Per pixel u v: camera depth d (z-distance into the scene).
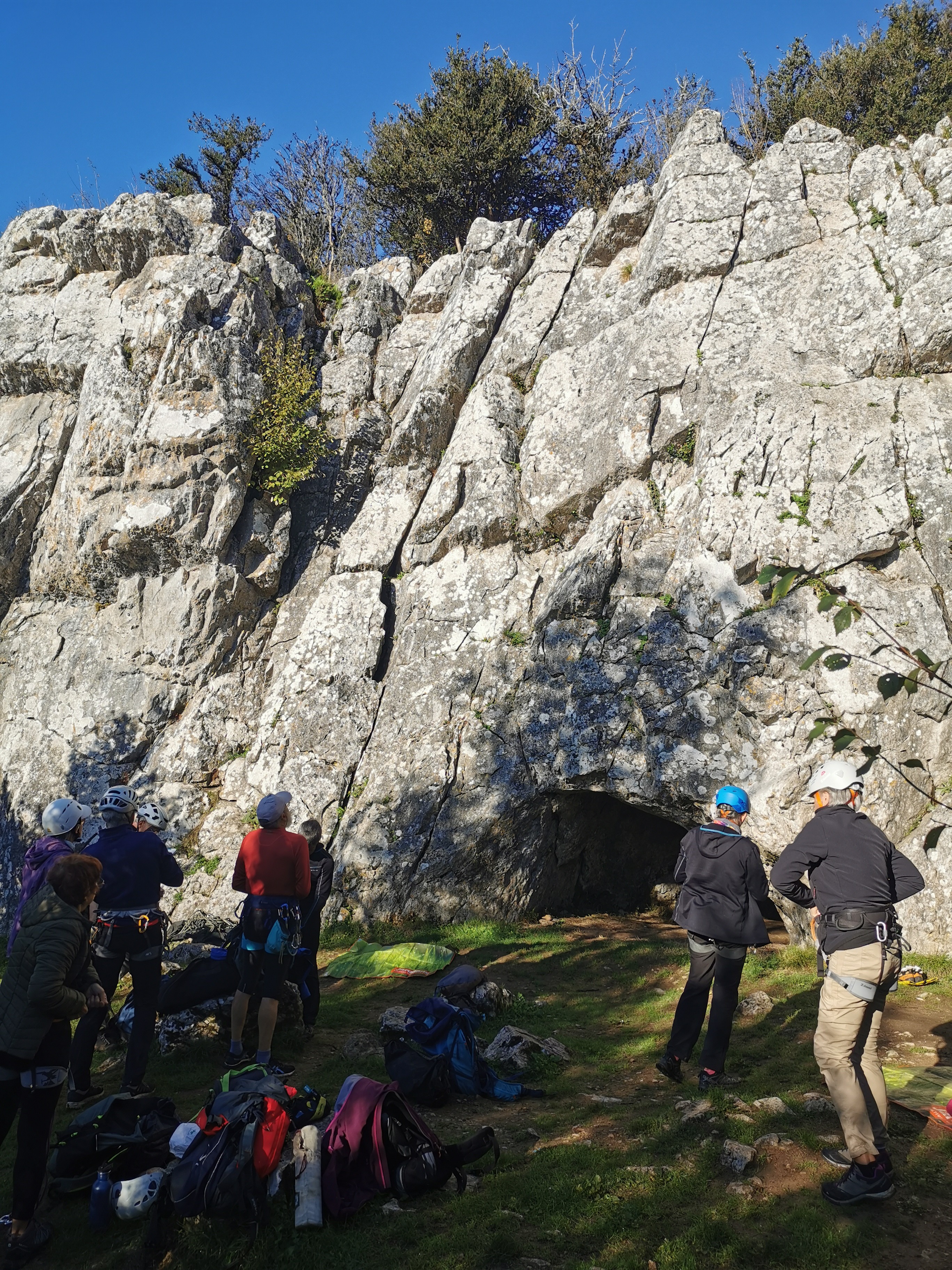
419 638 12.45
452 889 10.81
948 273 10.26
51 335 14.98
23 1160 3.98
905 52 25.02
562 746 10.43
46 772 13.27
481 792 11.05
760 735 9.11
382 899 10.86
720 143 12.63
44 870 5.39
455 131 24.22
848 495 9.53
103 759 13.15
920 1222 3.77
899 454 9.65
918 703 8.66
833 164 11.98
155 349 14.03
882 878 4.17
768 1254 3.57
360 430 15.19
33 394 15.32
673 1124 4.68
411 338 16.05
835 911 4.14
